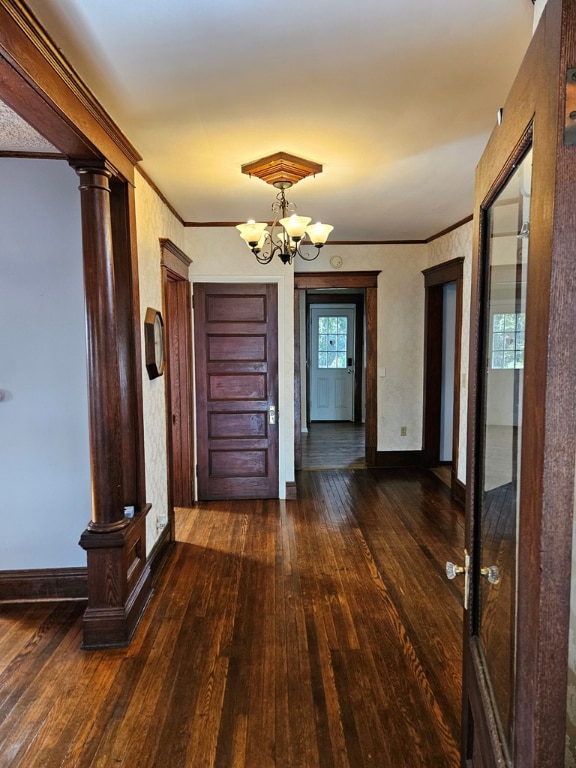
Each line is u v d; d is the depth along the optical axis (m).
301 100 2.05
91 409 2.33
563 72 0.59
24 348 2.65
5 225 2.59
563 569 0.65
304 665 2.18
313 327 8.71
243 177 3.01
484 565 1.23
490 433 1.21
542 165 0.65
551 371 0.62
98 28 1.55
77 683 2.07
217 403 4.47
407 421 5.59
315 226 2.96
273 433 4.51
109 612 2.33
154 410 3.13
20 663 2.21
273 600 2.74
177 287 4.25
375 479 5.16
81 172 2.23
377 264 5.33
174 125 2.28
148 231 3.02
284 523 3.92
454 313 5.39
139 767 1.66
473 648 1.23
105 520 2.35
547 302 0.62
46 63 1.57
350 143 2.51
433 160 2.75
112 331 2.35
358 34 1.60
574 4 0.59
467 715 1.34
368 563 3.19
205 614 2.60
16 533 2.73
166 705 1.95
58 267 2.63
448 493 4.67
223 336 4.42
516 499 0.97
